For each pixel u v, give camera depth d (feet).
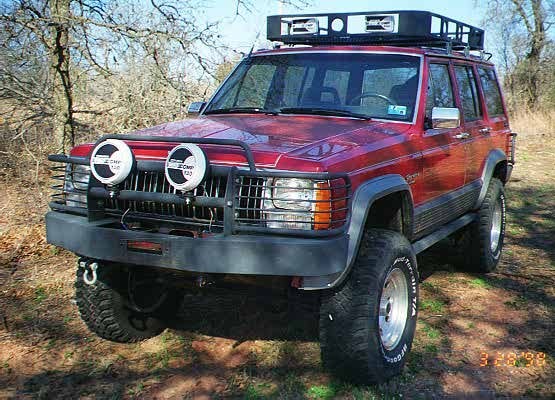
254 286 12.51
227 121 14.61
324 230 10.83
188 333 15.16
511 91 81.61
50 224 12.63
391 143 13.52
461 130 17.60
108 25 22.62
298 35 17.70
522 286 18.84
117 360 13.80
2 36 24.09
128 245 11.44
